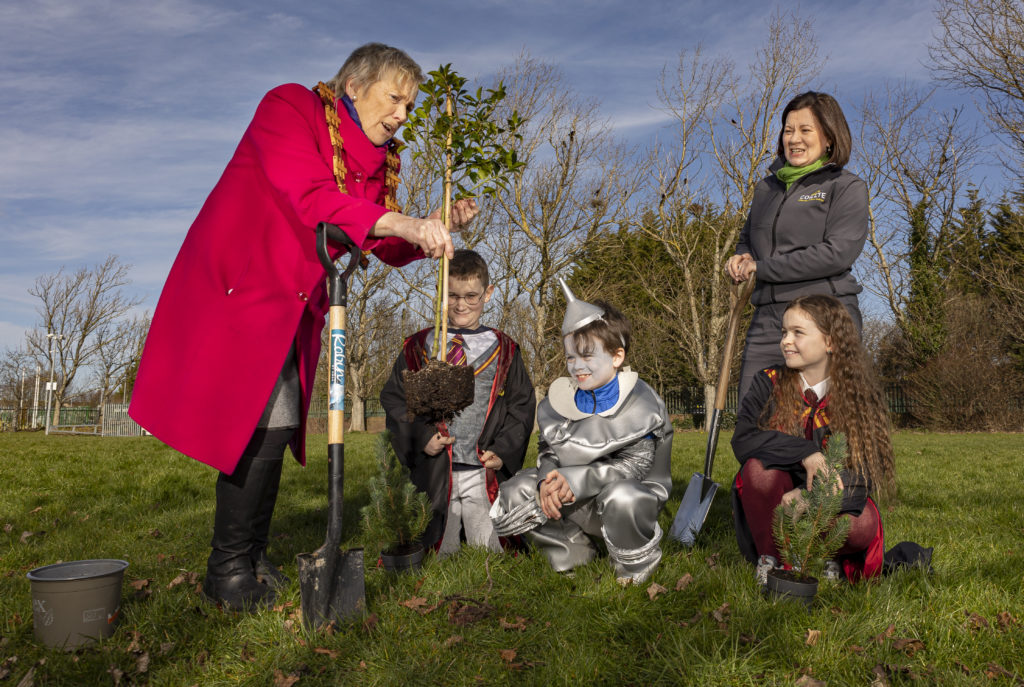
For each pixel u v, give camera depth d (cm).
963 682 188
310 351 261
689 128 2403
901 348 2502
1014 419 2078
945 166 2620
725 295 2403
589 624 232
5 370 3872
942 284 2480
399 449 326
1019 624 231
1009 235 2573
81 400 4069
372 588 260
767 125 2336
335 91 263
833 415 265
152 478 723
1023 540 370
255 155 242
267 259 240
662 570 287
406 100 262
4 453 1144
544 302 2036
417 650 209
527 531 295
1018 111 1975
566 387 299
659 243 2947
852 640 216
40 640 222
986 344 2186
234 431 232
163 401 233
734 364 2377
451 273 342
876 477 261
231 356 234
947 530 392
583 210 2073
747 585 258
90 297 3841
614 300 2428
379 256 317
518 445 338
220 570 250
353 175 258
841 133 330
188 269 243
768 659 204
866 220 326
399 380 340
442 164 268
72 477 750
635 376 296
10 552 357
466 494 335
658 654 205
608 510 263
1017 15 1903
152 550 367
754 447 270
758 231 358
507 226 2084
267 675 196
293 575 293
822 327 266
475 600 249
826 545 233
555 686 192
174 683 196
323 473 739
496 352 345
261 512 261
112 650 216
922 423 2295
